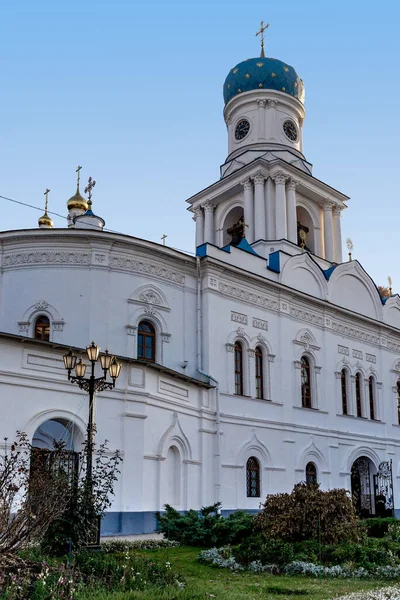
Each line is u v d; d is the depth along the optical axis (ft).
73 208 118.42
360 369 123.03
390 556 51.70
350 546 53.21
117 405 71.05
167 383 80.28
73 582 36.35
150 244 89.30
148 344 89.20
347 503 59.16
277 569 49.70
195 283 95.71
